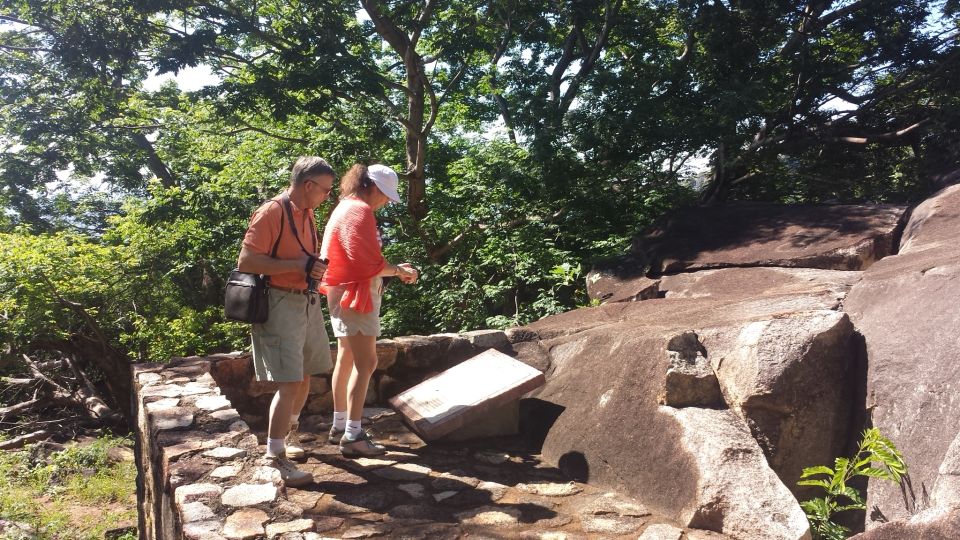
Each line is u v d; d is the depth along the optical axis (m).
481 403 4.48
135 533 8.40
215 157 16.19
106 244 20.59
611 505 3.71
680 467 3.59
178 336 15.69
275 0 14.44
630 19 15.96
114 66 15.93
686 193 12.95
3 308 14.79
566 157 11.98
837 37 15.41
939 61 13.75
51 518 8.98
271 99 13.11
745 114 12.24
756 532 3.19
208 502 3.16
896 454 3.11
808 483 3.37
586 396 4.48
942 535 2.27
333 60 13.07
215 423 4.13
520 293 11.06
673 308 5.39
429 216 13.09
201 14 14.05
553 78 16.14
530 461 4.43
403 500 3.83
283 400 3.83
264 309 3.71
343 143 13.75
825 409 3.68
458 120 16.81
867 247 6.86
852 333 3.84
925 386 3.30
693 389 3.87
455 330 10.85
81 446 13.23
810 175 14.30
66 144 19.14
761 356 3.73
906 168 13.48
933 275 3.73
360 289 4.10
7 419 16.58
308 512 3.67
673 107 12.84
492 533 3.41
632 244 9.23
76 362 17.31
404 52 14.65
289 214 3.72
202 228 15.51
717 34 13.62
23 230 20.42
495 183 12.45
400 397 5.02
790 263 7.04
